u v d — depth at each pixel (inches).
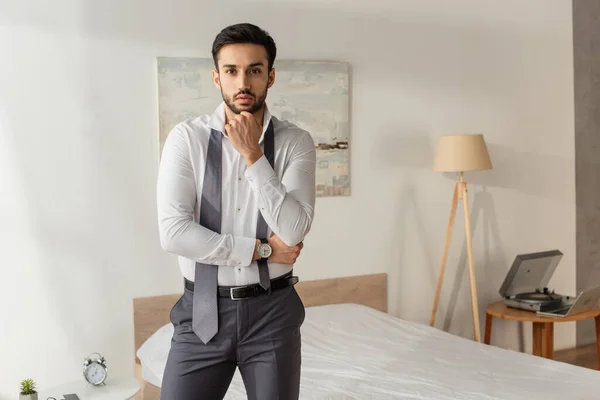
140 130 138.6
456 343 128.1
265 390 66.0
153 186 140.0
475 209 175.9
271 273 66.8
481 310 177.9
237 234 67.6
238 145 64.4
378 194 162.4
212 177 67.4
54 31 131.6
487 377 107.7
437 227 170.1
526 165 182.4
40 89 131.4
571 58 187.8
